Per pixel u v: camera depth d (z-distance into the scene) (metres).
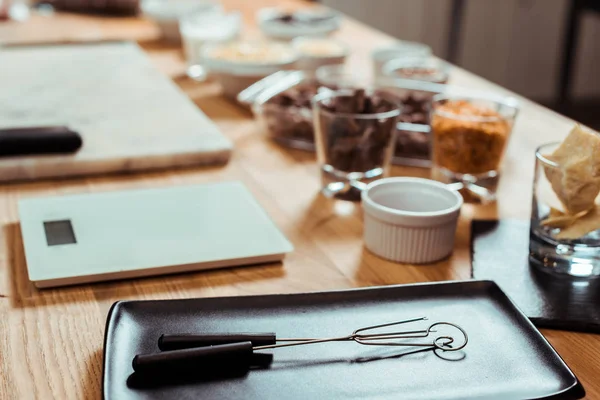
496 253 0.86
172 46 1.96
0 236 0.88
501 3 3.88
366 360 0.64
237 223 0.90
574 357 0.68
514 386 0.61
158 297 0.76
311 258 0.85
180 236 0.87
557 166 0.78
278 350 0.65
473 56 3.99
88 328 0.71
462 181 1.01
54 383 0.62
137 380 0.59
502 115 1.00
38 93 1.42
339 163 1.00
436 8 3.86
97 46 1.83
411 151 1.14
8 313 0.73
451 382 0.62
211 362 0.61
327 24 1.89
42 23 2.17
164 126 1.25
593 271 0.81
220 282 0.80
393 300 0.73
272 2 2.55
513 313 0.71
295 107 1.21
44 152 1.09
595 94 3.97
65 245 0.84
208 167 1.13
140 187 1.05
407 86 1.34
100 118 1.28
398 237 0.83
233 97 1.51
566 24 3.12
